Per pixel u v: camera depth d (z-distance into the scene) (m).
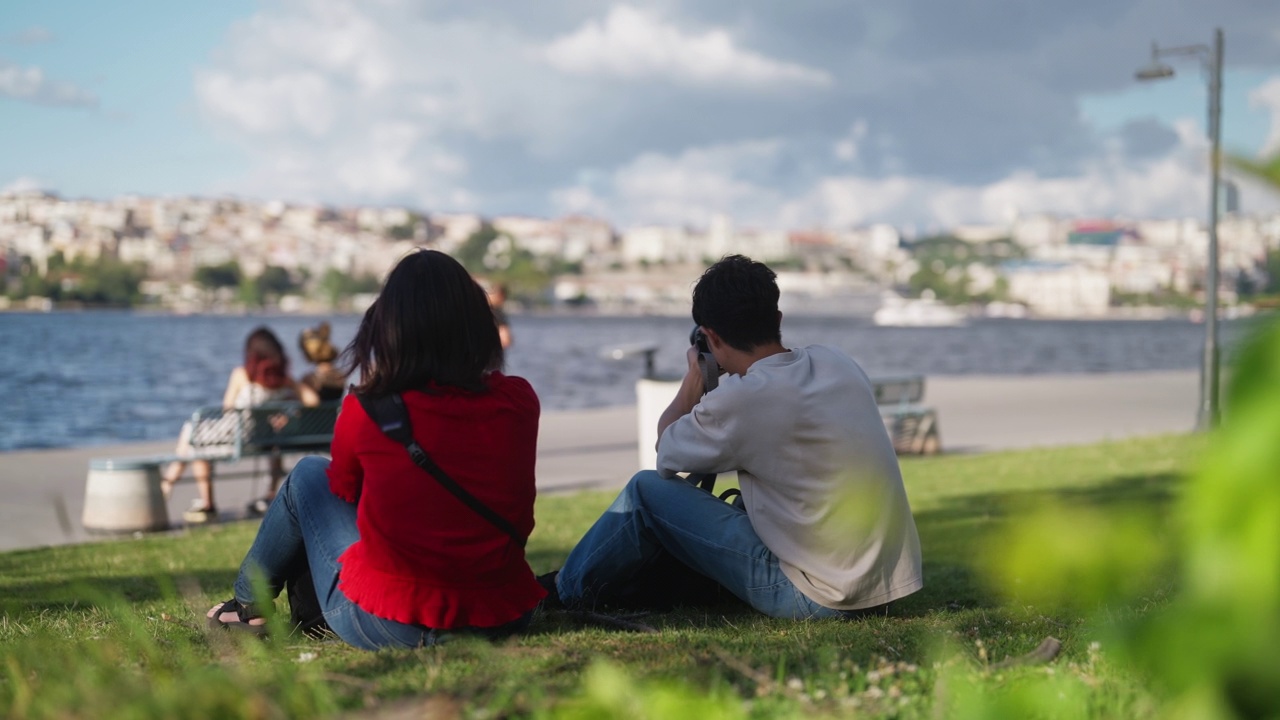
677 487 4.24
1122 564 0.71
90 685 2.41
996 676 2.52
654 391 10.74
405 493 3.36
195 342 77.19
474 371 3.44
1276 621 0.59
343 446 3.44
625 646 3.40
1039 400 21.78
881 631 3.67
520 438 3.52
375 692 2.65
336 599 3.55
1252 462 0.57
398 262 3.49
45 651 3.06
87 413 26.56
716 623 4.08
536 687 2.47
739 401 3.90
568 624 4.02
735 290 4.05
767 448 3.90
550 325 177.25
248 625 3.77
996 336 126.25
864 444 3.89
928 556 6.62
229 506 10.47
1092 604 0.74
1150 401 21.83
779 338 4.14
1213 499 0.59
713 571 4.17
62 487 10.96
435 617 3.37
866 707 2.47
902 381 14.22
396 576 3.40
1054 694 1.24
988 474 11.27
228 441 9.61
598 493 10.82
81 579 6.18
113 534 8.88
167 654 3.32
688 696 1.97
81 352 59.91
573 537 8.05
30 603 5.38
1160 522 0.71
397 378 3.39
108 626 4.09
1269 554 0.57
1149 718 1.96
